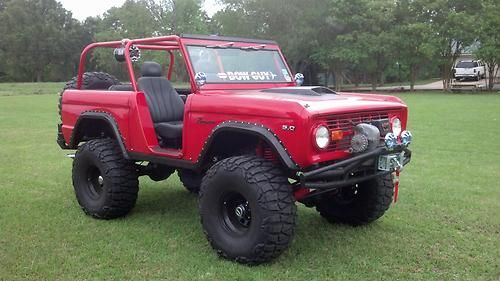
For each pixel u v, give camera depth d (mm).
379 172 4328
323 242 4734
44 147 10102
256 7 34938
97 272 4016
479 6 28938
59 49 66312
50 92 36375
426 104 20531
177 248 4551
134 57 5445
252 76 5281
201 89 4781
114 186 5203
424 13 30312
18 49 65312
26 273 3984
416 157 8852
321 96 4543
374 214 5008
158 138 5242
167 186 6949
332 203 5258
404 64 32625
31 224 5160
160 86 5652
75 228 5074
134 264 4176
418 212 5660
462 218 5434
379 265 4188
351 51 31938
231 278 3912
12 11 65000
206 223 4344
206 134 4461
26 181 7086
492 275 4035
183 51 4887
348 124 4168
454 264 4234
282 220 3930
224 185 4168
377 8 30969
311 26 33531
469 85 30688
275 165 4137
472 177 7305
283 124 3900
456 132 11914
